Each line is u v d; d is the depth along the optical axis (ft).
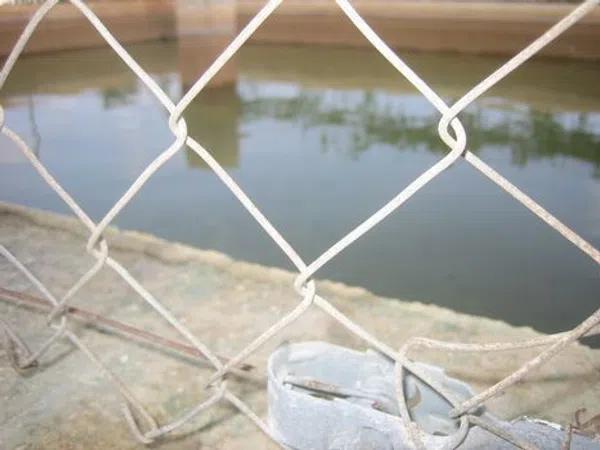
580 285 10.19
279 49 41.29
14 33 32.17
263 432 3.97
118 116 21.89
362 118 24.71
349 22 39.60
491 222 13.00
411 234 12.38
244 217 12.95
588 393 4.42
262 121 24.12
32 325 5.26
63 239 7.16
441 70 34.32
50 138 17.81
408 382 3.19
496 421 3.03
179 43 28.96
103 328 5.20
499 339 5.13
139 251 6.82
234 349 4.91
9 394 4.32
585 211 13.70
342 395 3.24
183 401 4.28
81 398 4.30
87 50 37.42
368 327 5.34
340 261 11.11
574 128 22.70
